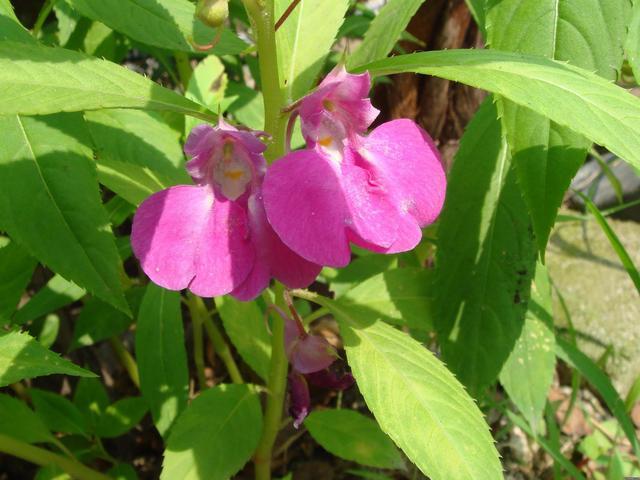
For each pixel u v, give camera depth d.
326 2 0.15
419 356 0.15
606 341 0.28
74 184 0.12
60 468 0.18
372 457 0.18
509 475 0.24
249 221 0.11
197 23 0.16
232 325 0.19
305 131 0.11
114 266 0.12
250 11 0.12
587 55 0.13
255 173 0.11
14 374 0.11
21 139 0.12
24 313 0.20
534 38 0.13
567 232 0.32
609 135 0.10
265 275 0.11
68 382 0.25
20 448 0.17
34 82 0.11
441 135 0.24
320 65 0.14
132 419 0.21
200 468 0.16
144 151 0.17
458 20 0.21
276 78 0.12
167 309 0.19
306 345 0.15
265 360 0.19
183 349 0.19
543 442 0.19
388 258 0.22
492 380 0.17
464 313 0.18
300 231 0.10
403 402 0.14
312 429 0.18
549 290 0.19
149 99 0.12
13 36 0.14
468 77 0.10
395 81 0.23
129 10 0.16
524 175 0.13
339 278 0.22
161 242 0.11
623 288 0.30
